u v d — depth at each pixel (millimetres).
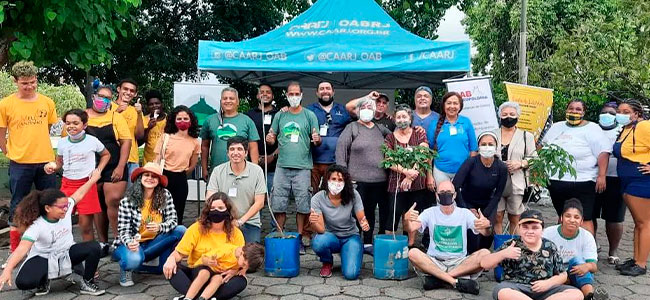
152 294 4703
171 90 17203
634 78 9961
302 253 6215
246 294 4719
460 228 5012
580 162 5633
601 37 10617
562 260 4359
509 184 5707
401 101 16406
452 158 5781
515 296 4070
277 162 6234
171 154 5832
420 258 4840
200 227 4562
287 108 6348
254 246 4461
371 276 5328
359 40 6996
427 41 7055
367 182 5906
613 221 5871
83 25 6664
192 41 15914
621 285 5094
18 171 5574
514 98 6656
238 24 15727
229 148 5352
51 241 4500
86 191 4996
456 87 6551
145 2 14922
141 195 5039
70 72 17906
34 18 6539
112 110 5930
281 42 7078
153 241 5070
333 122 6598
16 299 4520
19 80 5488
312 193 6488
